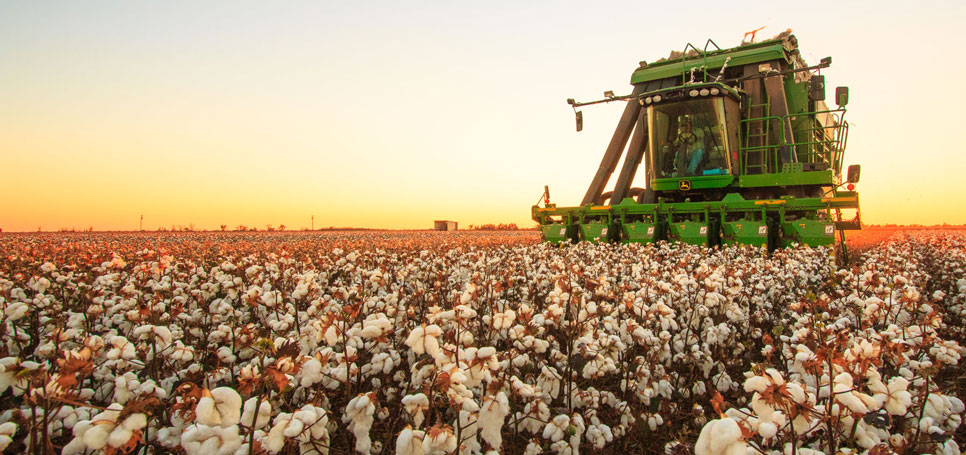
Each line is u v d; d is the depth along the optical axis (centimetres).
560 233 1476
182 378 361
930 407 317
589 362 370
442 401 308
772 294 733
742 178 1332
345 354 336
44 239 2898
